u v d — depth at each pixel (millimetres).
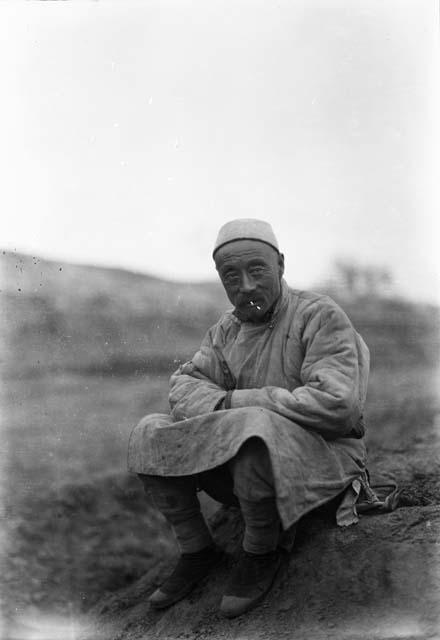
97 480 3766
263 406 2574
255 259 2691
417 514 2732
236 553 2863
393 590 2512
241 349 2812
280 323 2781
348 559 2607
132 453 2684
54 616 3209
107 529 3586
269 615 2531
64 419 3967
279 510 2375
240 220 2764
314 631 2436
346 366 2611
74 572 3428
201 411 2645
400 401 3941
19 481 3732
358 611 2473
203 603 2730
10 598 3301
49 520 3615
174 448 2578
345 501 2717
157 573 3371
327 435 2652
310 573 2611
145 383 4059
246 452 2443
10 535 3543
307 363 2666
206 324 4094
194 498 2785
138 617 2945
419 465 3482
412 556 2566
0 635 3166
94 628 3076
